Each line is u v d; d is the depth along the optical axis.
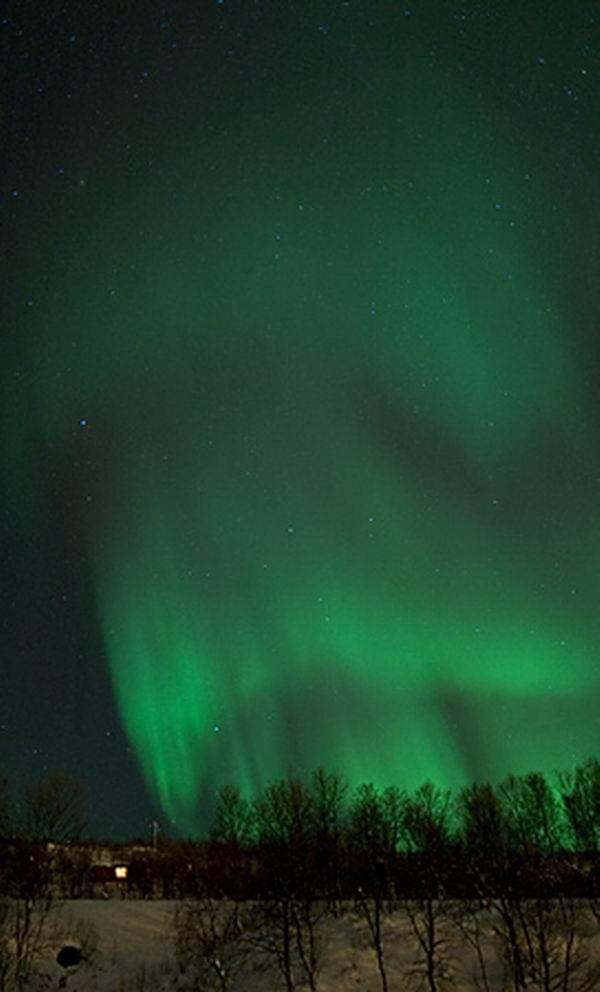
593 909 58.34
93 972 56.19
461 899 63.62
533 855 64.50
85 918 63.41
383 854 67.19
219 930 61.09
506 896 60.47
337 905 65.56
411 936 60.41
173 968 57.34
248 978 56.69
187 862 76.31
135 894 71.62
